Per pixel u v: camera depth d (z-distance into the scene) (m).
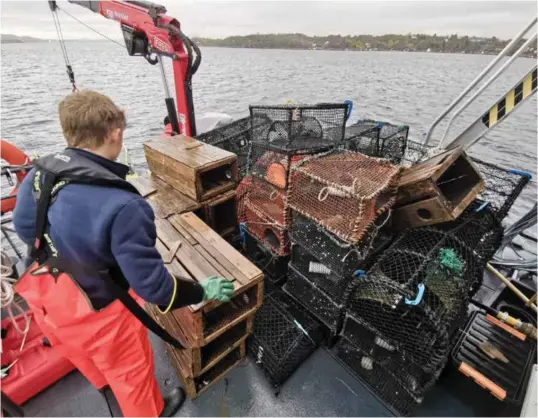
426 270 1.79
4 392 1.84
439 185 2.35
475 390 2.10
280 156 2.51
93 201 1.08
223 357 2.12
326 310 2.25
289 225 2.44
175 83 3.57
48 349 2.10
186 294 1.34
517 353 2.08
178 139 3.09
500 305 2.65
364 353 2.04
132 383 1.56
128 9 3.43
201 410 1.97
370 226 1.98
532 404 1.65
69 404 1.99
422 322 1.66
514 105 2.77
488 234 2.26
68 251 1.16
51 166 1.16
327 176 1.97
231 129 3.97
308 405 2.02
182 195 2.69
